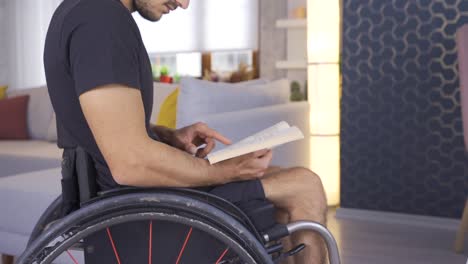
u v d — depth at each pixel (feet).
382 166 12.87
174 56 23.77
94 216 4.76
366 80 12.90
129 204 4.69
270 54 22.22
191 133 6.28
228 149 4.93
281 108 12.07
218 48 22.98
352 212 13.12
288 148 12.51
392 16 12.54
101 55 4.63
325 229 5.39
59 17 4.97
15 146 14.15
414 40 12.38
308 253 5.67
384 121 12.78
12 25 23.70
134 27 4.94
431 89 12.30
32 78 23.77
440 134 12.28
